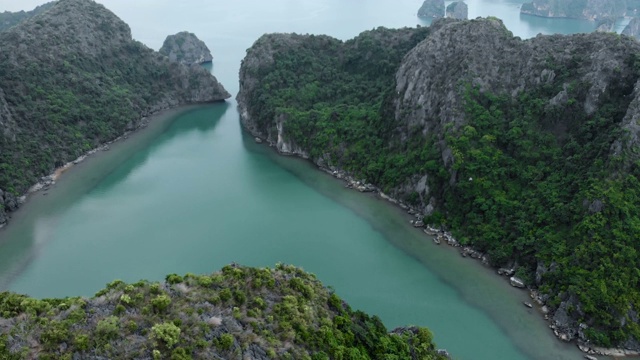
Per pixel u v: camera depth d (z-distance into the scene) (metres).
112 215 114.19
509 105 116.25
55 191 124.50
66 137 141.62
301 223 112.19
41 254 99.94
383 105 135.88
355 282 93.25
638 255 84.62
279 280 60.34
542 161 105.88
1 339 44.50
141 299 50.88
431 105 122.88
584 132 103.38
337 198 123.19
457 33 128.00
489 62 122.31
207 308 52.22
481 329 83.00
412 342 65.81
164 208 117.69
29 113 138.00
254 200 122.06
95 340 45.50
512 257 95.75
